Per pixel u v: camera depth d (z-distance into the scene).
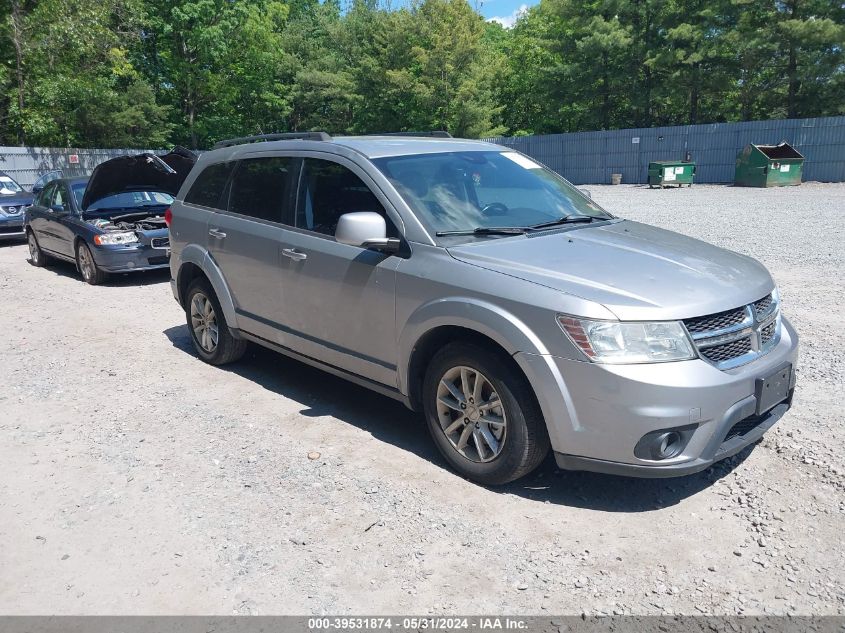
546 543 3.30
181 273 6.16
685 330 3.33
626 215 17.42
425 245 4.04
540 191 4.87
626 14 37.81
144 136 36.41
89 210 10.44
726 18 34.09
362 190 4.45
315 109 49.62
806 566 3.07
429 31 42.53
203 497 3.80
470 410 3.83
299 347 4.98
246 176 5.52
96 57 27.91
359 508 3.64
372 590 3.00
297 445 4.42
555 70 40.28
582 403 3.35
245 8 39.31
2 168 25.09
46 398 5.40
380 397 5.27
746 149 28.02
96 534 3.48
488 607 2.87
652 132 33.47
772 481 3.78
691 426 3.28
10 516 3.67
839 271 9.06
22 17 25.16
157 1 37.25
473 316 3.65
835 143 28.58
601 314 3.30
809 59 31.97
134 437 4.61
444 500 3.70
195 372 5.94
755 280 3.85
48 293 9.66
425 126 43.47
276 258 4.98
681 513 3.52
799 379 5.23
